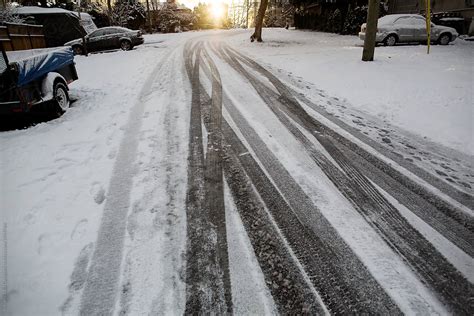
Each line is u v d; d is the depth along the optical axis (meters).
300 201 3.10
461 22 16.94
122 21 31.86
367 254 2.42
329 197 3.17
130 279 2.22
